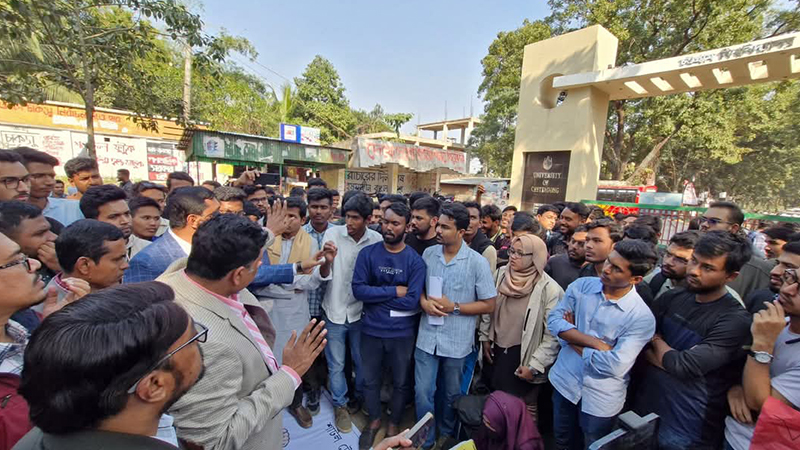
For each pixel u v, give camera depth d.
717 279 1.71
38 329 0.71
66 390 0.67
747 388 1.54
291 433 2.70
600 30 7.66
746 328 1.64
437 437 2.73
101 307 0.74
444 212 2.40
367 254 2.56
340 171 11.23
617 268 1.86
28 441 0.76
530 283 2.50
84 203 2.24
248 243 1.23
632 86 7.75
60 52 4.88
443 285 2.45
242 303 1.50
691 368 1.69
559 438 2.31
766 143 20.53
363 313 2.63
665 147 16.95
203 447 1.05
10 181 2.21
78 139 12.21
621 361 1.83
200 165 14.20
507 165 18.94
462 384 2.79
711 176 24.31
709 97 11.98
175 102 6.56
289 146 9.72
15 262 1.19
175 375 0.81
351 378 3.21
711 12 10.56
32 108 11.46
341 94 21.08
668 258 2.13
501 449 2.07
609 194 9.48
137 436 0.76
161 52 5.96
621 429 1.54
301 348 1.39
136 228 2.55
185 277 1.25
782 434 1.40
